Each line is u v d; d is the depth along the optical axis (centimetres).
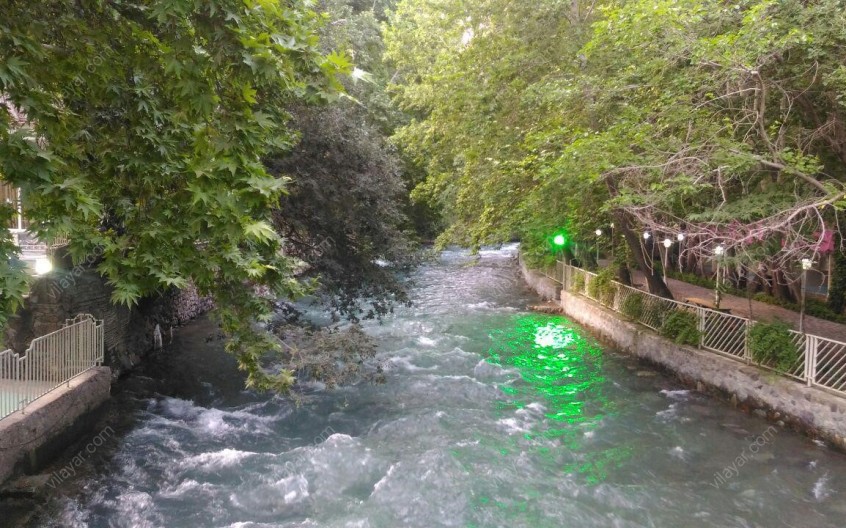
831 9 899
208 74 434
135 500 822
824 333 1390
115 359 1276
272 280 546
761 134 957
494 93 1373
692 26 1002
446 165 1872
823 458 908
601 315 1719
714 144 948
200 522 777
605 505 808
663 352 1373
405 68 2522
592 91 1148
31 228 391
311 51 413
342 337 1234
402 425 1089
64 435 936
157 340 1533
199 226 440
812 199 904
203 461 948
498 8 1427
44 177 371
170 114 498
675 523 761
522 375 1396
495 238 1556
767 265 1112
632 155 980
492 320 1986
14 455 814
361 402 1230
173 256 461
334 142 1285
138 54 482
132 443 1005
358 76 426
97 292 1202
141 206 497
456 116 1488
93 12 497
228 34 399
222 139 421
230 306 559
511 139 1370
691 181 880
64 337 994
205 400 1248
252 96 429
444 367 1463
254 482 882
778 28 921
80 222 481
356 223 1342
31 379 906
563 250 2288
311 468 922
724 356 1216
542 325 1912
